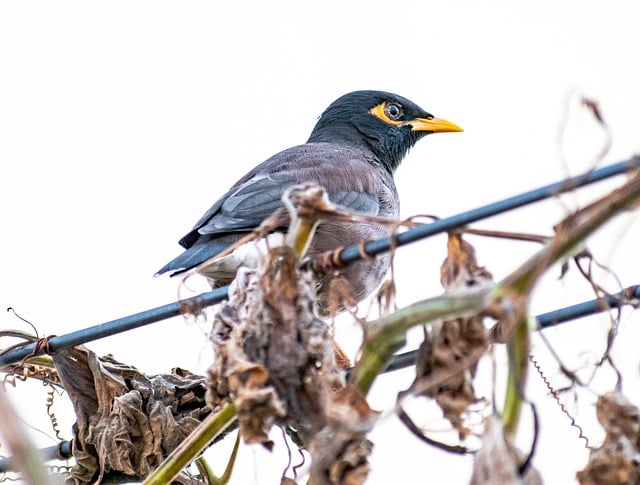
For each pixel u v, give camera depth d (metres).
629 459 6.93
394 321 6.84
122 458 10.23
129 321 9.57
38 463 5.85
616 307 8.51
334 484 6.79
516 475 6.12
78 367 10.47
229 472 10.13
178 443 10.29
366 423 6.77
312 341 7.20
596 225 6.20
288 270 7.31
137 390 10.41
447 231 7.26
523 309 6.18
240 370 7.14
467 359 6.62
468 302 6.45
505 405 6.46
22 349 10.19
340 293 7.77
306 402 7.14
